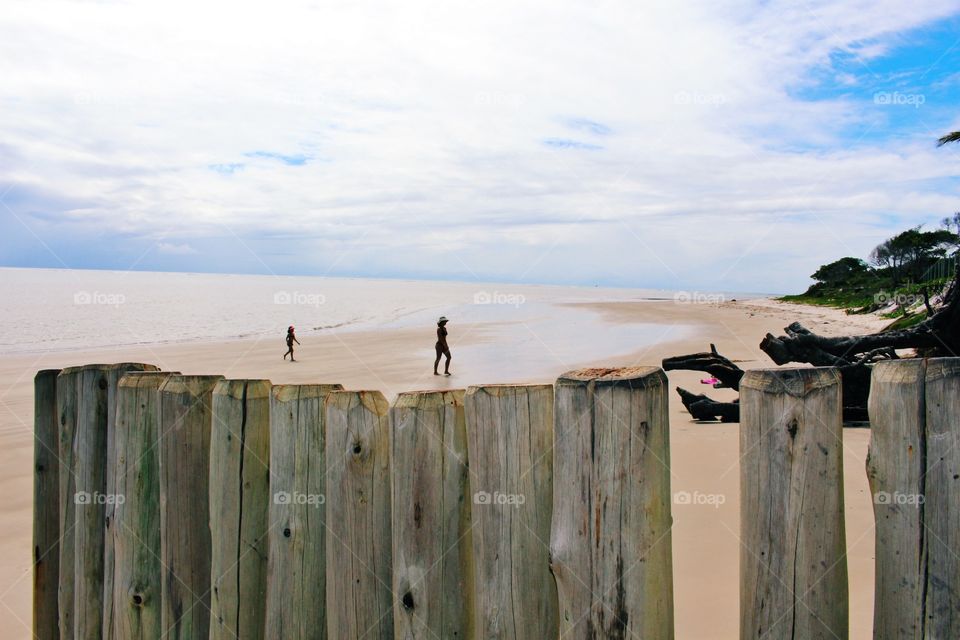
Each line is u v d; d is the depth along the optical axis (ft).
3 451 31.53
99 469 10.03
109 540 9.62
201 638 9.14
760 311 182.09
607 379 6.70
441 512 7.64
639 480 6.61
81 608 9.99
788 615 6.48
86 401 10.05
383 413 8.03
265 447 8.80
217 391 8.79
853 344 30.50
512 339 93.45
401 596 7.72
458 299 301.02
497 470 7.32
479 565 7.46
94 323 130.31
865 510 17.15
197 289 354.54
